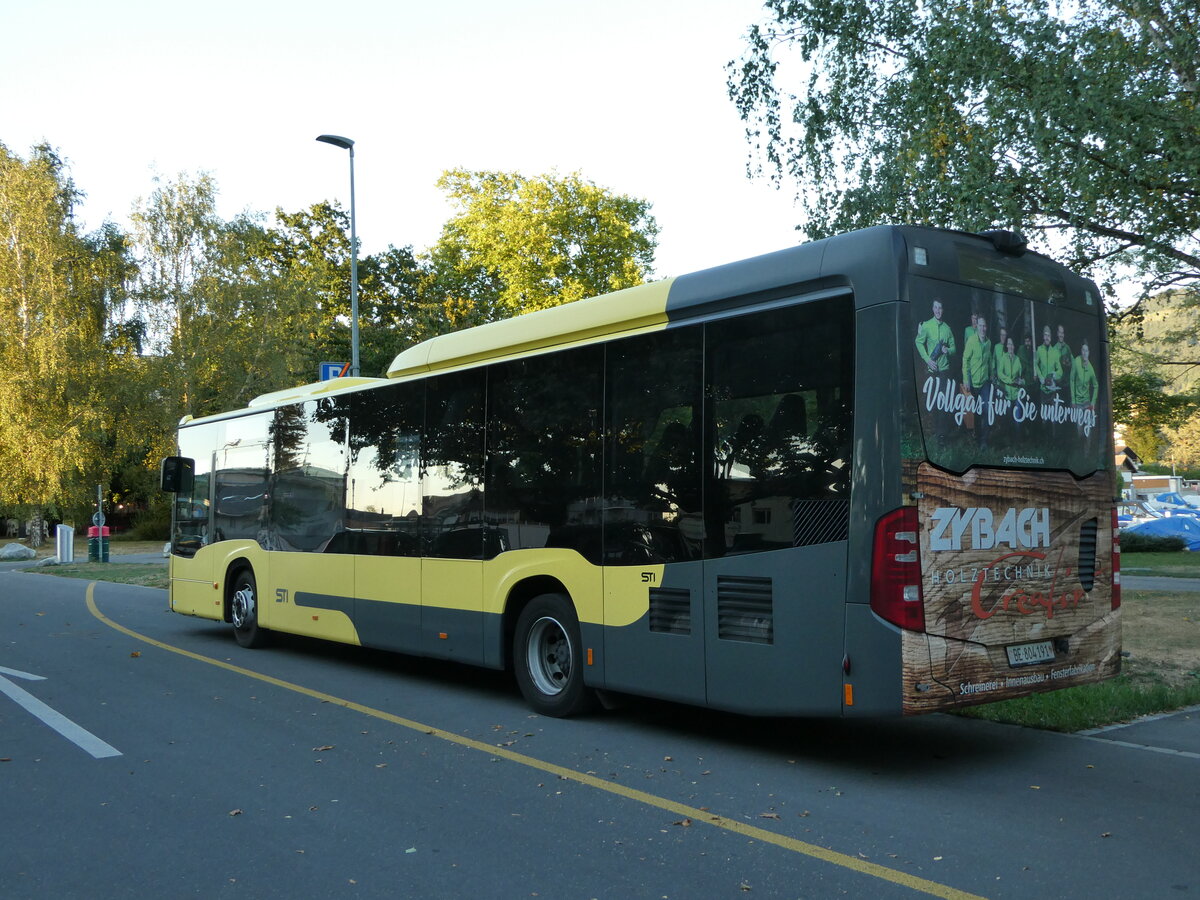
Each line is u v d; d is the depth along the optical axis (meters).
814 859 4.71
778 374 6.30
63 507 43.72
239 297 40.25
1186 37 11.42
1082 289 6.98
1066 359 6.77
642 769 6.42
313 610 10.86
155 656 11.64
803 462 6.10
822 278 6.11
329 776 6.28
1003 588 6.19
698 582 6.70
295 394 11.66
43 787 6.06
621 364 7.40
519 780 6.16
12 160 43.94
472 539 8.71
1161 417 27.20
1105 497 6.98
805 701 6.01
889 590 5.68
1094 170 11.44
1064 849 4.81
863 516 5.77
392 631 9.63
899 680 5.65
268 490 11.83
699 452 6.75
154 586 22.72
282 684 9.73
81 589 22.22
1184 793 5.77
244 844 5.01
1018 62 12.02
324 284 45.88
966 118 12.36
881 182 13.39
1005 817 5.32
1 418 41.50
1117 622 7.00
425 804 5.66
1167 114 11.07
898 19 13.46
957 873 4.50
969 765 6.44
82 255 45.16
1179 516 33.59
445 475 9.06
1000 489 6.21
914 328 5.85
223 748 7.04
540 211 39.41
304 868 4.66
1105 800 5.62
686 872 4.55
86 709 8.46
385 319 49.25
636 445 7.23
